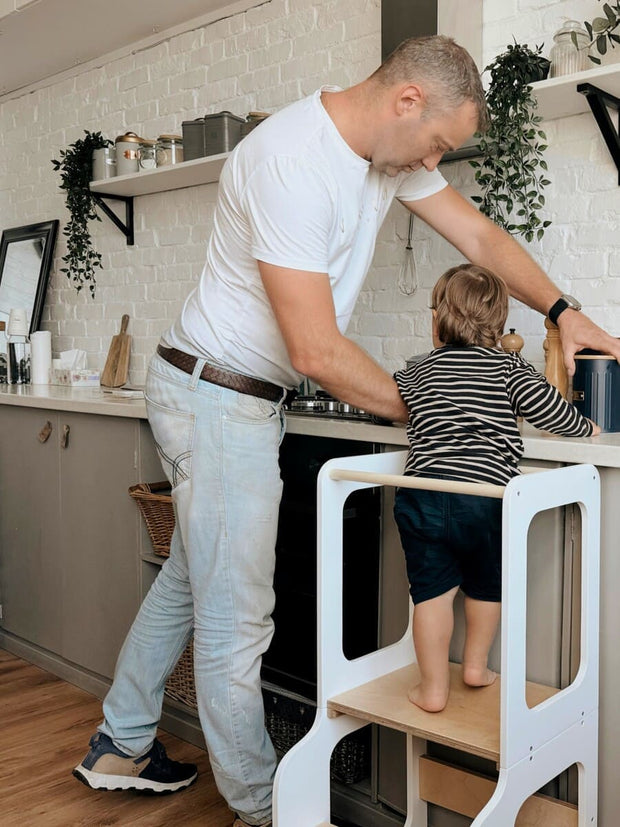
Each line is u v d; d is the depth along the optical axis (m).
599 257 2.21
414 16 2.37
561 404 1.62
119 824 2.05
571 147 2.25
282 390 1.89
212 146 2.89
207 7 3.16
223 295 1.78
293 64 2.93
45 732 2.55
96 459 2.74
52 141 4.04
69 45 3.57
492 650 1.81
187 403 1.82
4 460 3.19
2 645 3.29
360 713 1.63
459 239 2.04
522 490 1.41
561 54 2.11
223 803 2.16
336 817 2.11
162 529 2.46
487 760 1.82
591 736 1.64
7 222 4.36
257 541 1.84
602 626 1.66
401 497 1.71
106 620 2.76
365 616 2.06
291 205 1.58
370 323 2.72
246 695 1.87
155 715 2.12
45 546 3.00
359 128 1.64
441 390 1.66
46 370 3.74
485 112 1.67
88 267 3.63
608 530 1.63
